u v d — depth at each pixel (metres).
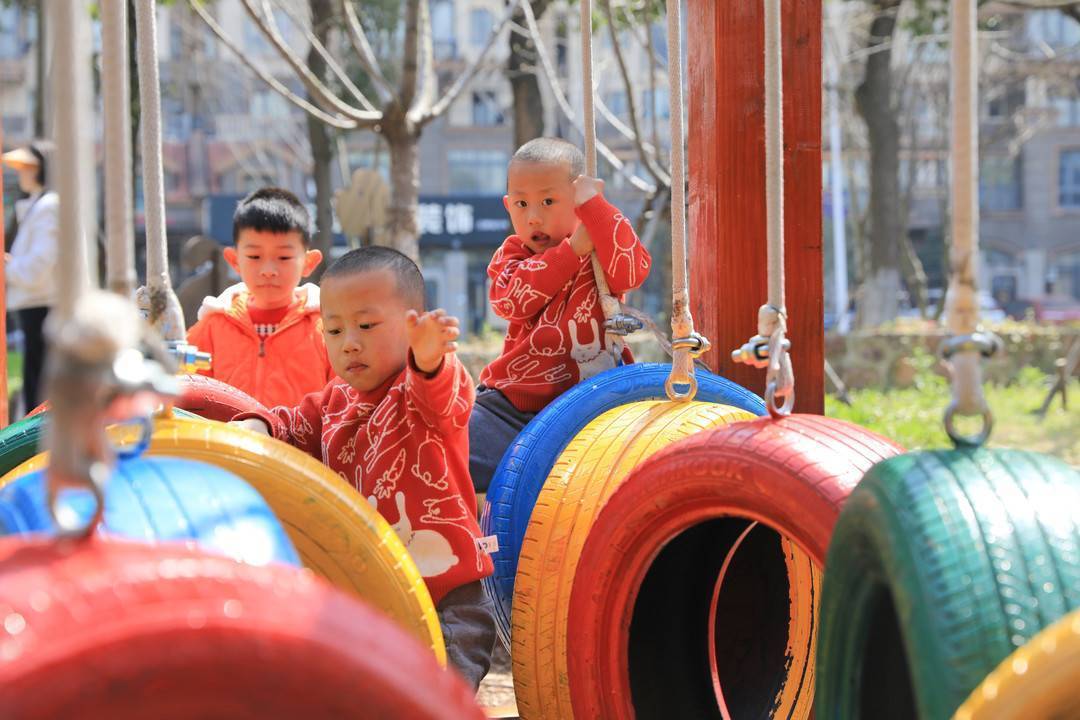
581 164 3.52
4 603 1.14
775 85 2.09
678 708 2.45
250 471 2.01
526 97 12.79
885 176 20.19
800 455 1.92
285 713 1.19
